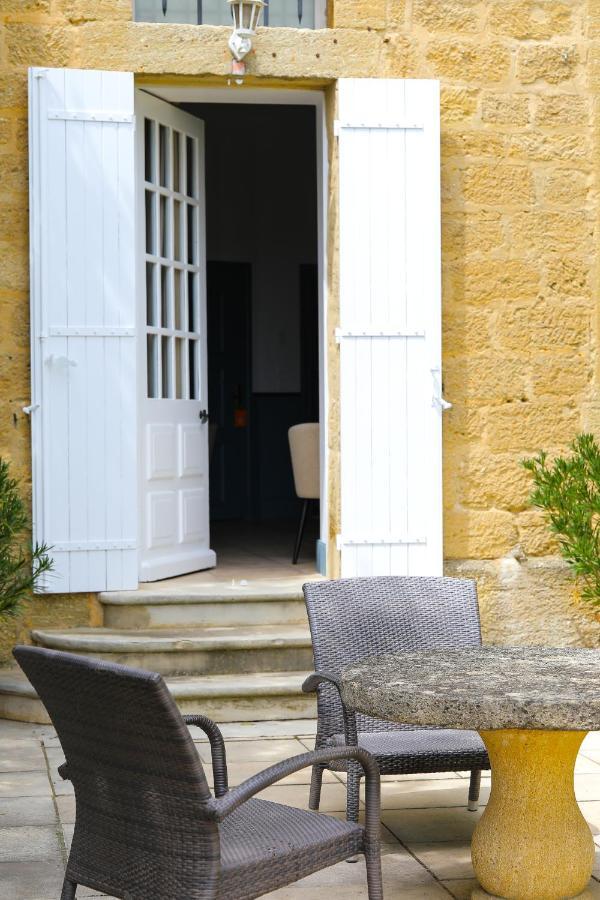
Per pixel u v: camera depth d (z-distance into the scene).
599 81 7.08
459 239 7.00
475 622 4.59
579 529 6.38
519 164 7.04
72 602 6.70
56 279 6.61
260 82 6.89
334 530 7.02
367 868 3.27
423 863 4.09
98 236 6.65
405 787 5.06
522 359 7.05
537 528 7.06
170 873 2.86
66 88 6.59
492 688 3.35
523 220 7.04
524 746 3.55
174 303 7.38
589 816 4.62
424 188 6.84
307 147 11.92
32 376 6.59
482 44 7.00
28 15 6.64
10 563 5.73
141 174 6.97
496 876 3.59
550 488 6.43
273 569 7.76
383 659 3.88
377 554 6.82
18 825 4.47
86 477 6.64
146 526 7.00
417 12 6.93
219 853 2.81
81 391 6.64
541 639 7.05
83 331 6.63
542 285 7.07
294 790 4.96
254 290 11.89
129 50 6.69
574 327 7.10
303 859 3.08
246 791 2.86
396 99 6.83
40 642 6.52
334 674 4.22
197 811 2.78
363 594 4.59
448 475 7.00
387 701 3.32
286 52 6.80
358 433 6.82
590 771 5.30
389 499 6.83
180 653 6.31
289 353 12.05
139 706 2.73
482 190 7.01
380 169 6.83
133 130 6.69
